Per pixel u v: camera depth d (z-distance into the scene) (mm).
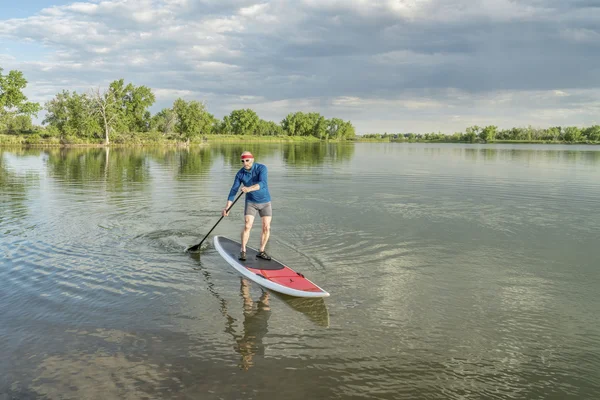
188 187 16609
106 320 5016
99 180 18922
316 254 7809
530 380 4016
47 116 78938
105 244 8125
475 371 4141
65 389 3734
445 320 5199
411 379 3988
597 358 4402
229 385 3826
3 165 26766
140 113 84812
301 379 3941
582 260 7582
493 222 10602
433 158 42156
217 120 119312
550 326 5082
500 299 5859
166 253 7668
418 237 9094
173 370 4043
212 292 5949
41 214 10875
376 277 6664
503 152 61094
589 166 30172
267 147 73188
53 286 6004
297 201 13625
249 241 8625
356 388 3830
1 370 3988
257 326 4965
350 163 33281
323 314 5324
